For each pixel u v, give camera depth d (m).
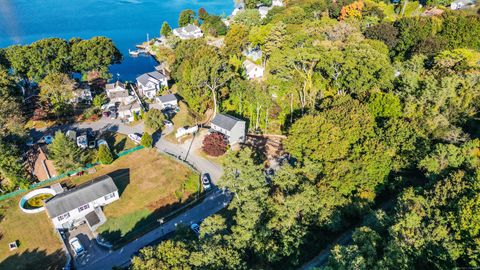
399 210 50.59
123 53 157.62
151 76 112.75
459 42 94.00
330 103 78.00
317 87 93.81
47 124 90.25
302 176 59.25
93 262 57.97
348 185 59.00
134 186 72.19
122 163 77.94
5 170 66.44
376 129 66.75
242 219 51.94
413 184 61.91
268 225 53.09
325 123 64.44
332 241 57.81
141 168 76.88
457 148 56.56
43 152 78.00
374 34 101.25
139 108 97.25
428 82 71.88
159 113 87.19
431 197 49.25
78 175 73.56
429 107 69.81
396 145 63.56
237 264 45.25
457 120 69.50
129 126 92.12
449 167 55.81
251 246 51.75
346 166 59.72
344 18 126.00
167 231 63.94
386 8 131.62
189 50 111.94
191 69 97.88
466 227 42.16
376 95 73.81
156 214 67.38
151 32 189.25
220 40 151.75
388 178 64.38
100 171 75.25
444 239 43.88
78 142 80.44
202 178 75.25
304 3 141.62
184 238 52.91
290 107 94.19
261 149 85.44
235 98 100.12
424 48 91.19
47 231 61.84
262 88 94.31
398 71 86.25
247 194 54.59
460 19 96.69
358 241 46.06
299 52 87.75
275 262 53.38
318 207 56.53
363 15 126.12
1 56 99.94
